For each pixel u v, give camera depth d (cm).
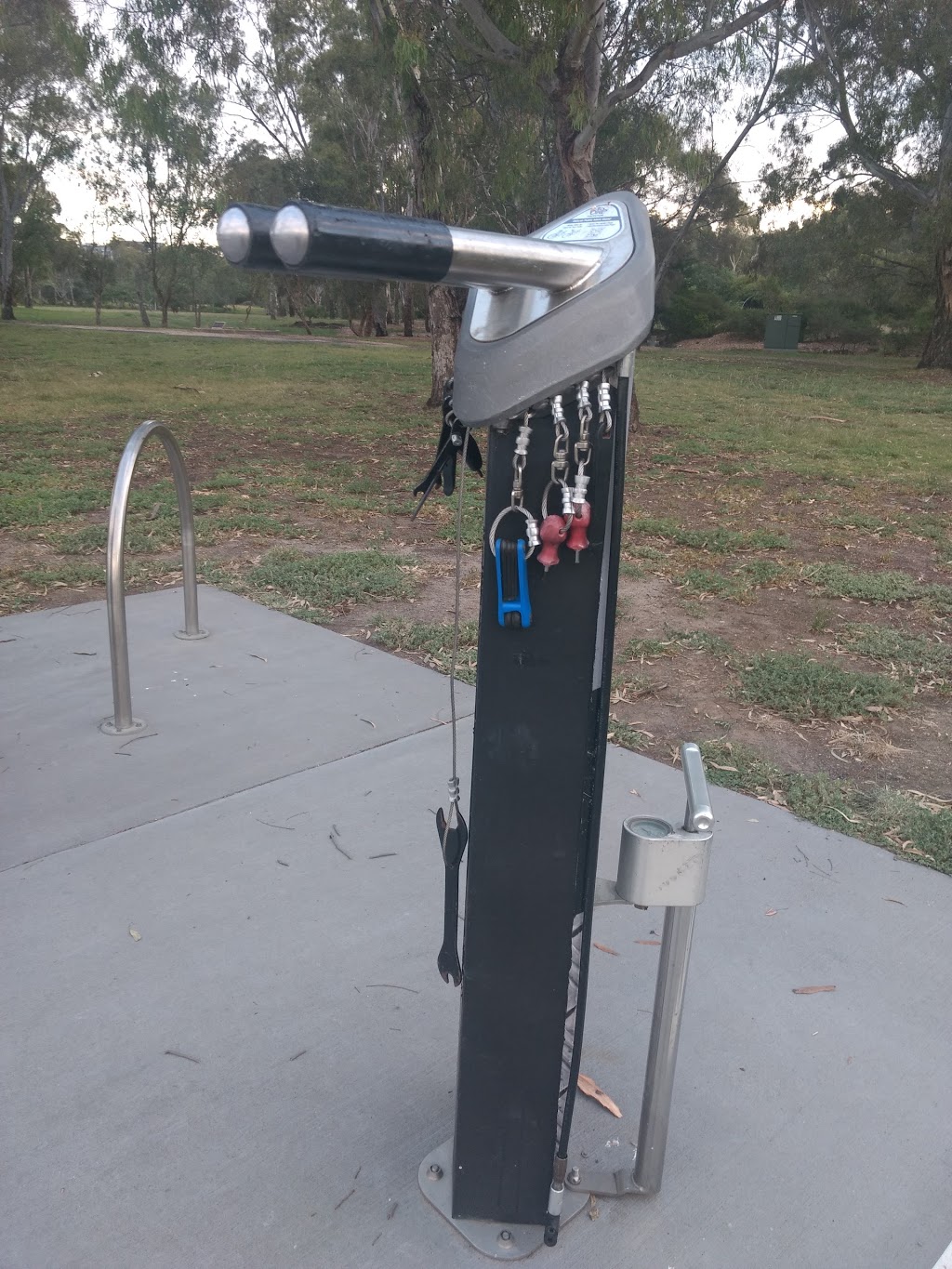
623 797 341
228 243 110
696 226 3897
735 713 422
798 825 326
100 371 2095
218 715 393
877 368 2981
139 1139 197
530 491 140
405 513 791
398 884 284
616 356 127
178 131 1473
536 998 161
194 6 1209
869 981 250
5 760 353
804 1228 183
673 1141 201
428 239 114
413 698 414
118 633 368
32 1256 172
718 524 798
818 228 3403
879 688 446
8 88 4212
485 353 131
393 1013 233
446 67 1220
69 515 738
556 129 1175
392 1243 176
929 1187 192
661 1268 174
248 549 659
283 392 1769
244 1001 236
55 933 258
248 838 306
